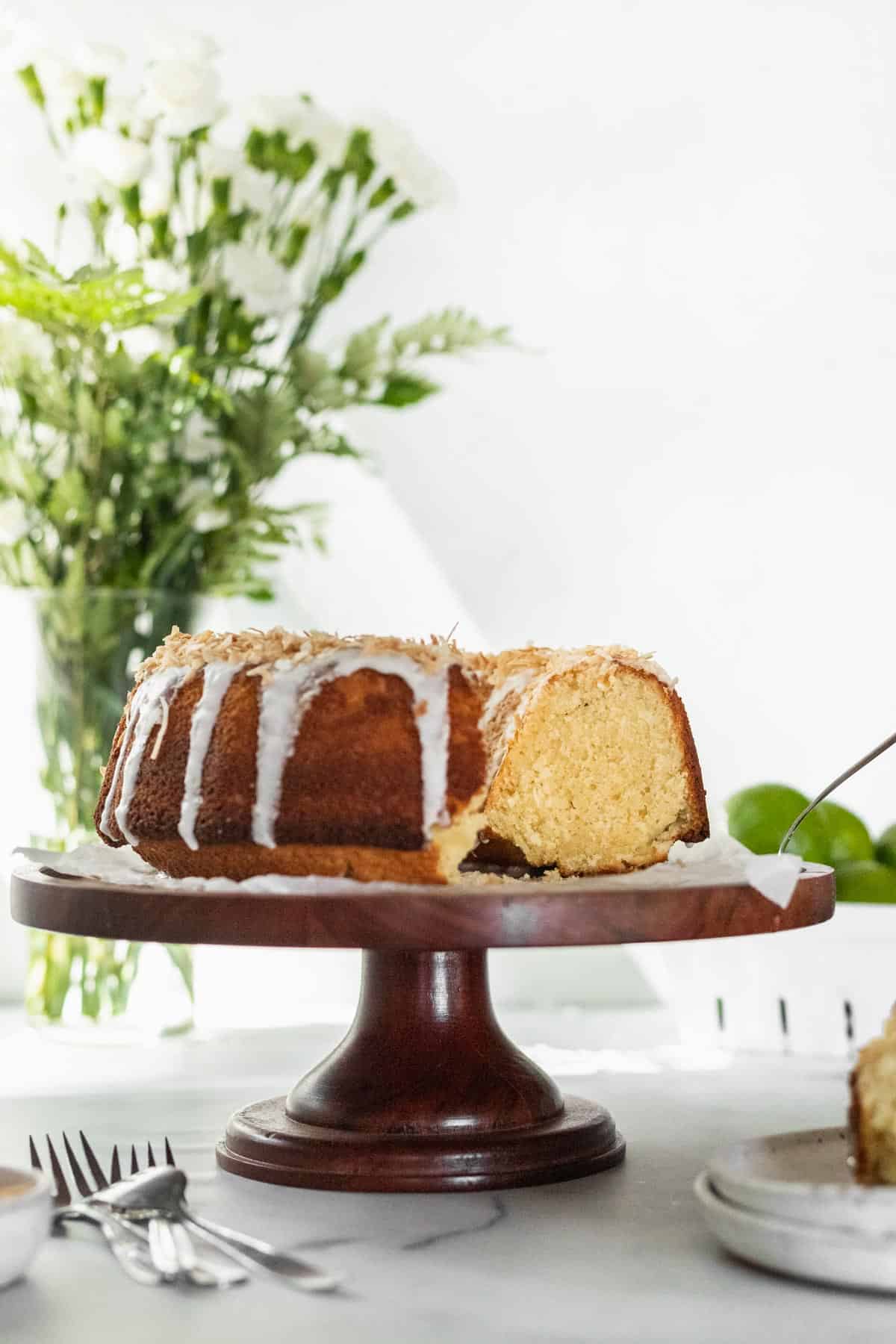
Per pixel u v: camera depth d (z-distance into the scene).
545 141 1.57
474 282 1.60
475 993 0.97
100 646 1.27
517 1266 0.83
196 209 1.30
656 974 1.61
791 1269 0.79
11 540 1.28
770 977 1.21
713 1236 0.85
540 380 1.61
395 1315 0.78
